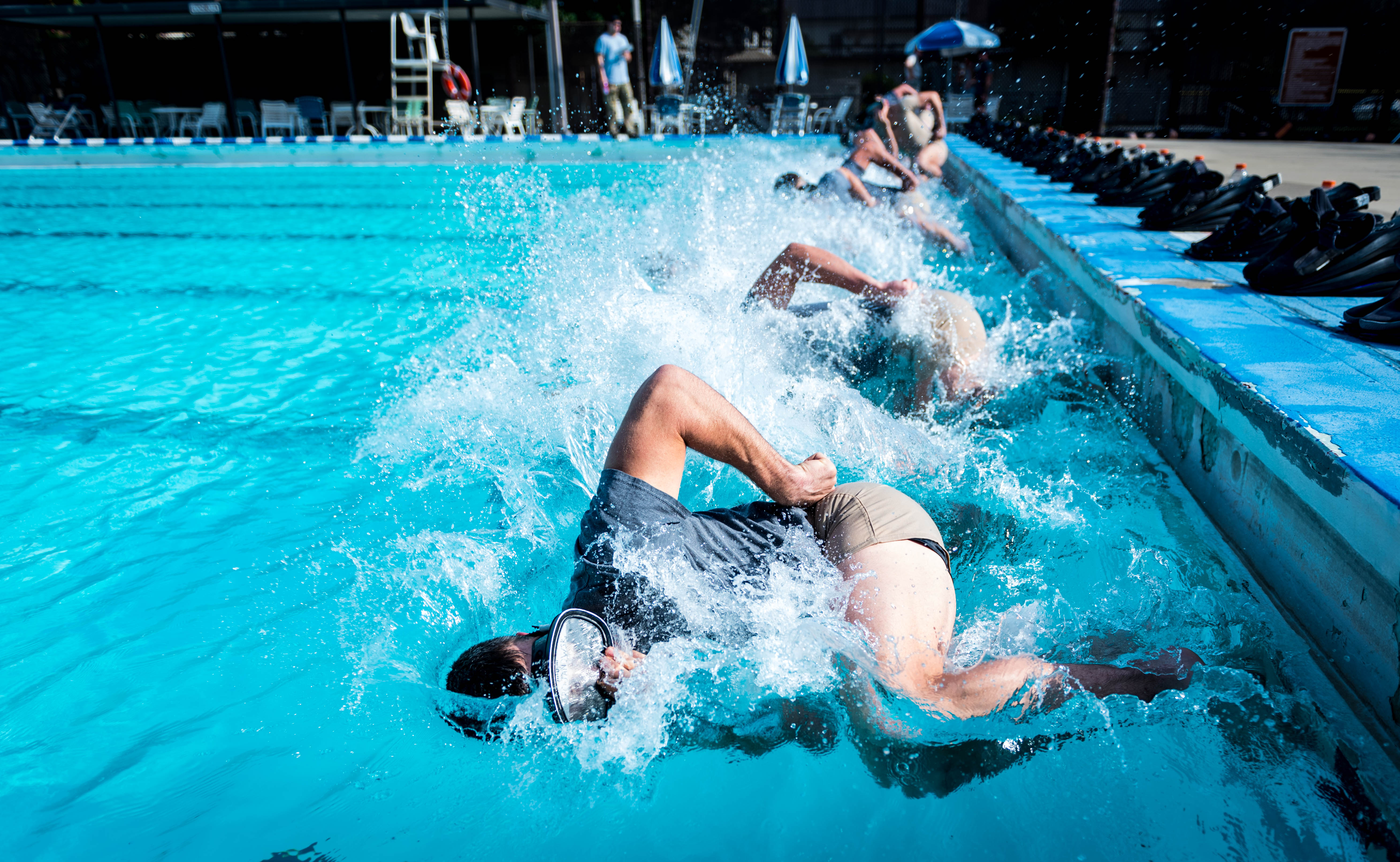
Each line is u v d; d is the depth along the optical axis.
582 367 3.49
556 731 1.65
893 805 1.50
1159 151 7.47
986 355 3.33
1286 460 1.87
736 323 3.29
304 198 10.44
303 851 1.47
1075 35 16.62
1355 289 2.94
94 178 12.57
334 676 1.92
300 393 3.76
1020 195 6.06
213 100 20.27
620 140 13.49
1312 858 1.34
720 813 1.50
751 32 20.75
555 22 16.03
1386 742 1.57
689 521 1.85
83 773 1.66
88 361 4.32
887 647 1.68
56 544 2.56
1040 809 1.47
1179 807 1.46
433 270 6.23
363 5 15.88
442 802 1.56
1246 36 14.99
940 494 2.55
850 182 5.42
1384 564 1.52
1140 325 2.93
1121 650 1.83
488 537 2.50
